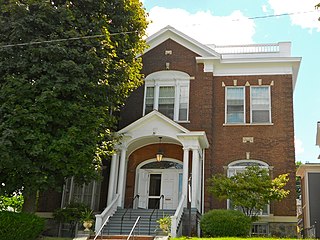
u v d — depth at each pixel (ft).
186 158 65.67
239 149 73.92
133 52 64.13
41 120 49.32
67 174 50.72
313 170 97.45
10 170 49.90
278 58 76.48
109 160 76.18
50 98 50.21
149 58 81.66
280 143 72.95
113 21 62.44
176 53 80.89
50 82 51.39
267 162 72.28
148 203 74.38
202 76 78.38
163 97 79.15
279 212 68.95
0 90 50.65
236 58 77.87
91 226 58.70
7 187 51.01
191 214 61.82
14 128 48.49
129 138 69.31
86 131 52.31
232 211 58.29
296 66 77.30
